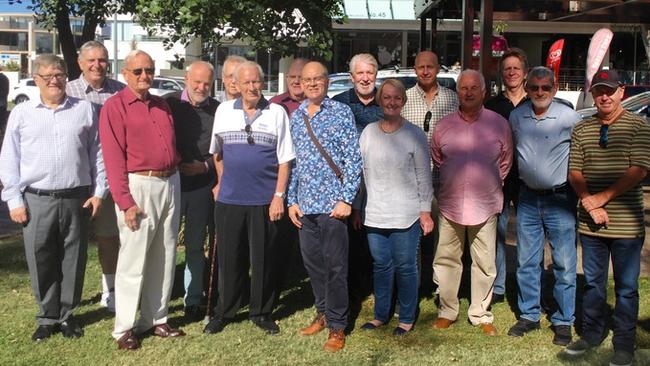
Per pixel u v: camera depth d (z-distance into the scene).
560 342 4.92
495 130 4.92
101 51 5.31
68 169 4.75
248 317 5.45
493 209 5.02
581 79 24.88
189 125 5.26
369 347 4.92
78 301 5.05
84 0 9.89
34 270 4.84
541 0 7.84
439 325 5.29
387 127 4.91
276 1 6.27
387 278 5.18
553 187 4.84
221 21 6.03
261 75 4.82
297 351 4.81
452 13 9.66
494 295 5.86
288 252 5.25
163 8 5.92
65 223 4.83
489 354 4.76
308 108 4.88
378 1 24.02
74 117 4.77
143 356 4.70
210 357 4.70
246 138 4.86
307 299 5.99
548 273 6.66
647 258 7.31
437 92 5.69
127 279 4.76
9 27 58.62
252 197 4.92
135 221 4.62
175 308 5.71
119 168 4.58
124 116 4.58
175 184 4.86
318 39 6.45
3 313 5.57
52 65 4.63
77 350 4.78
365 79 5.32
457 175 4.98
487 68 6.92
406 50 25.53
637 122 4.38
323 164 4.75
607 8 7.82
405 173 4.91
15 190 4.70
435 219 5.76
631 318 4.49
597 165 4.47
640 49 24.97
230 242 5.00
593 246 4.61
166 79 21.77
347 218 5.04
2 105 11.01
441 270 5.25
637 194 4.46
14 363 4.54
